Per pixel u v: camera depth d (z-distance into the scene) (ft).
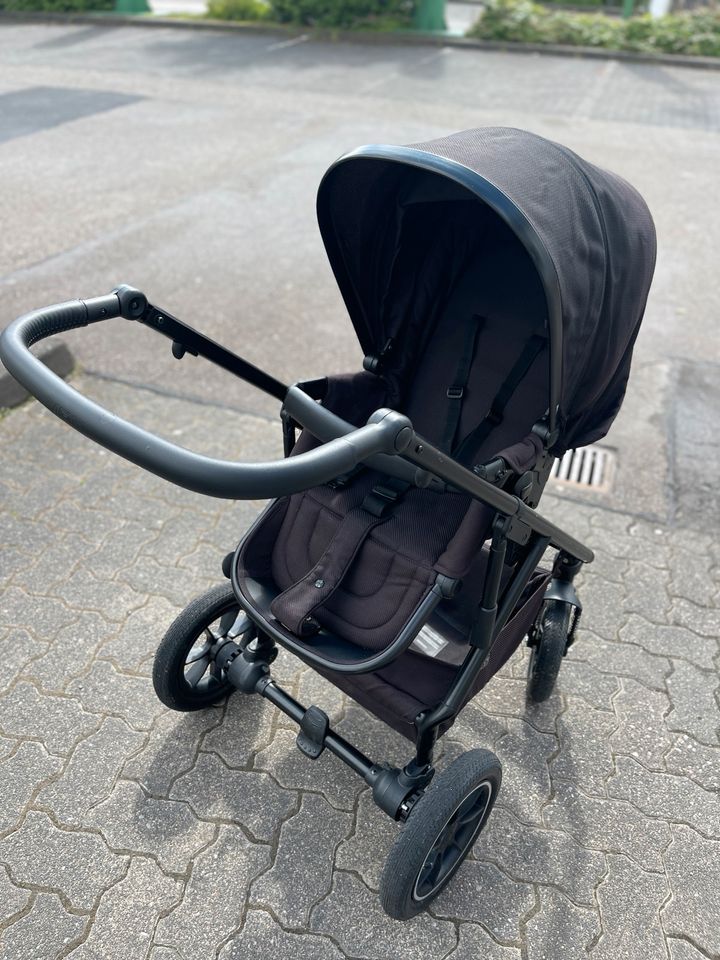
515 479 6.93
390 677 7.07
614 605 11.13
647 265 7.48
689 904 7.80
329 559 7.28
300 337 17.04
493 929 7.56
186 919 7.50
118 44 47.42
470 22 58.03
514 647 8.33
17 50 45.06
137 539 11.86
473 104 35.81
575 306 6.40
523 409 8.55
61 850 7.99
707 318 18.54
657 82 41.45
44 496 12.58
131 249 20.40
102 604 10.75
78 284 18.39
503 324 8.82
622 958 7.37
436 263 8.73
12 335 5.53
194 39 49.57
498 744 9.25
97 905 7.57
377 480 7.89
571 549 8.13
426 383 9.17
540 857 8.16
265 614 7.25
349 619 7.15
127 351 16.38
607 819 8.53
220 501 12.71
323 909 7.65
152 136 29.58
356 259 7.97
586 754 9.19
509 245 8.88
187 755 8.95
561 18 48.75
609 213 7.08
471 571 8.59
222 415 14.58
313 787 8.71
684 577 11.62
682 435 14.61
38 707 9.38
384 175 7.29
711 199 25.14
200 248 20.74
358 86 38.47
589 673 10.16
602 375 7.43
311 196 24.29
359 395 8.72
